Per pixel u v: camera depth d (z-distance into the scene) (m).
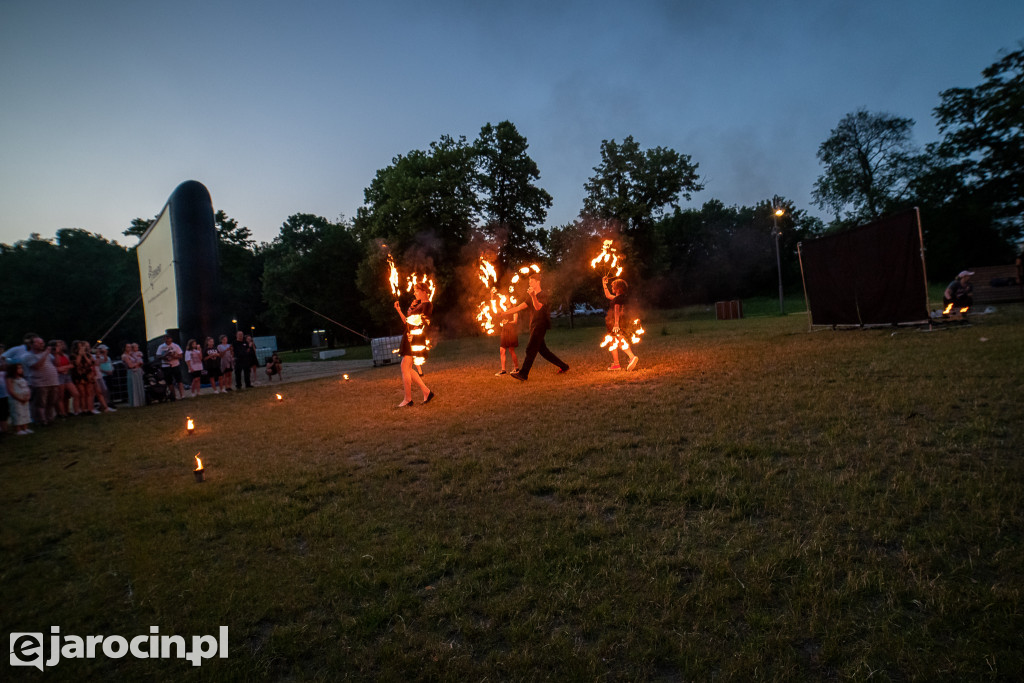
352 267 52.62
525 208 40.53
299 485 5.10
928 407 5.79
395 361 20.84
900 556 3.00
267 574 3.41
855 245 14.94
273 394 13.55
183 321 18.92
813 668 2.30
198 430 8.80
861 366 8.71
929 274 43.69
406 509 4.30
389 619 2.86
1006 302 19.06
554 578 3.08
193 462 6.52
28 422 10.59
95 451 7.86
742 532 3.47
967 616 2.49
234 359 16.67
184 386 18.59
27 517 4.88
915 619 2.53
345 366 23.31
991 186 38.50
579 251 40.50
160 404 14.23
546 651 2.49
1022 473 3.88
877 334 13.31
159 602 3.18
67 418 12.51
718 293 68.62
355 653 2.61
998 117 35.38
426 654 2.55
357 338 55.28
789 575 2.95
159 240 20.34
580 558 3.26
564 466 4.96
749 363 10.38
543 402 8.17
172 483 5.61
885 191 48.84
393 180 35.97
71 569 3.76
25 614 3.19
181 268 18.89
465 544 3.59
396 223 35.31
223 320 19.72
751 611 2.66
